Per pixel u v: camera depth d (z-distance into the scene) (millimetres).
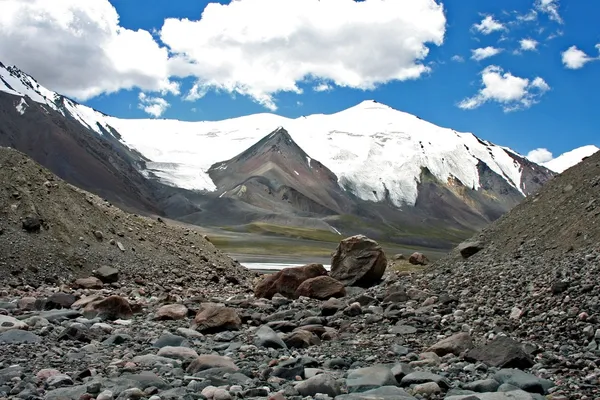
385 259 32719
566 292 17656
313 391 10609
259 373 12336
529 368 12586
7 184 35406
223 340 16953
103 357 13922
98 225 38625
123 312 21062
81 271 33000
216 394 10070
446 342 14641
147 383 11047
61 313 20156
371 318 19766
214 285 38562
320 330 18047
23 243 32281
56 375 11578
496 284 21906
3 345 14828
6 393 10359
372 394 10258
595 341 14141
